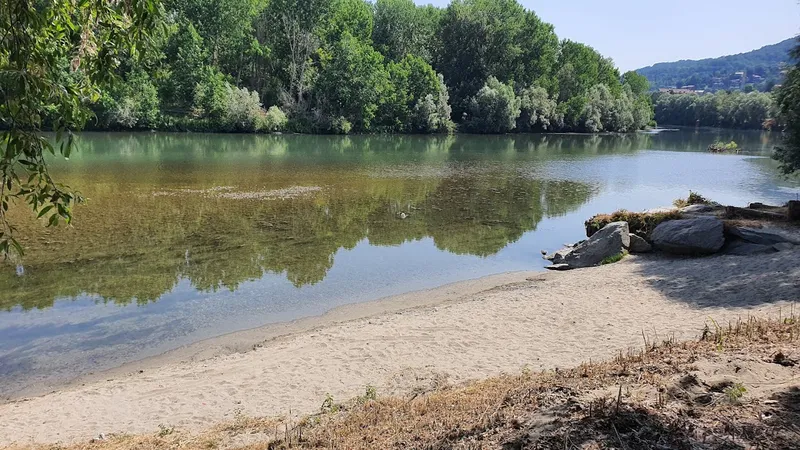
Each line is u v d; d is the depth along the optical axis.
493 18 89.19
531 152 56.34
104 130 61.12
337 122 72.19
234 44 71.44
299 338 11.41
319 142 59.88
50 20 5.11
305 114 72.25
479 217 24.56
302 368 9.80
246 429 7.32
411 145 60.62
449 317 12.41
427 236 20.98
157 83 63.94
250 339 11.51
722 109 124.81
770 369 5.64
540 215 25.34
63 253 16.69
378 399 7.93
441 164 43.28
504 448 4.45
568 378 6.33
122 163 36.72
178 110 67.62
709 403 4.88
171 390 9.09
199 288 14.41
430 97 78.25
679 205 22.08
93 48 5.33
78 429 7.80
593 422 4.49
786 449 3.99
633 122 100.75
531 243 20.41
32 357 10.52
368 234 20.91
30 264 15.62
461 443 4.86
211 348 11.03
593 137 85.06
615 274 15.39
